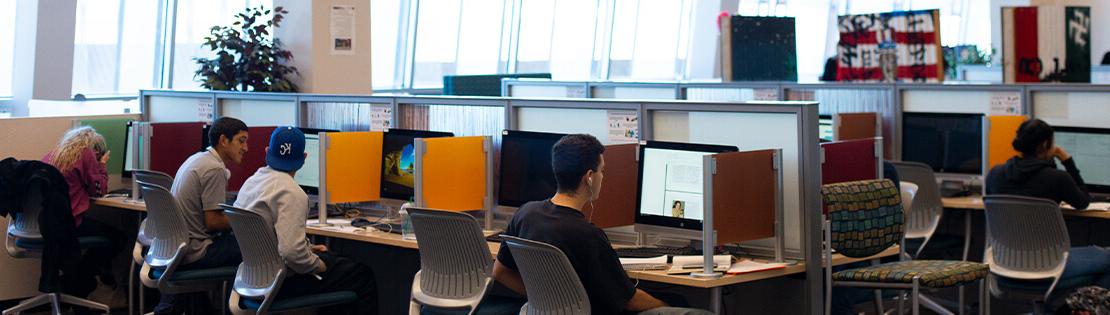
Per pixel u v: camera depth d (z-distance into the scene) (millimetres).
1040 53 6184
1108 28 13648
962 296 4934
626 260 3557
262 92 5781
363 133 4695
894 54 6332
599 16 12781
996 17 11922
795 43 6965
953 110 5965
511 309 3639
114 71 8547
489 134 4531
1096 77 9250
